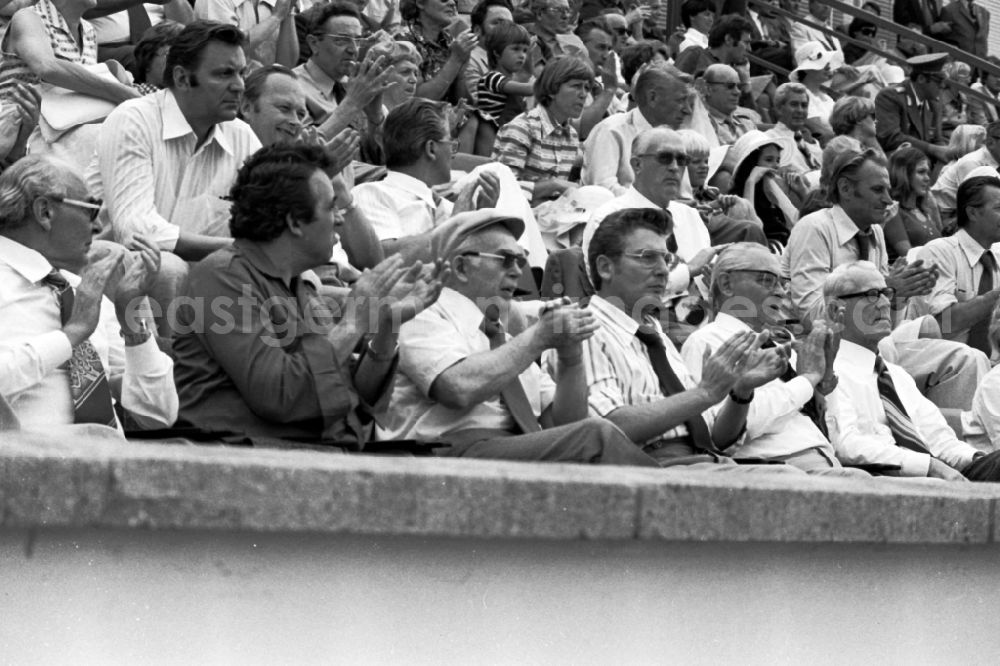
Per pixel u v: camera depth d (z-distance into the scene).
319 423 16.58
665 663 13.92
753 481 14.57
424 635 12.16
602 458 17.58
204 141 21.17
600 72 38.81
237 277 16.50
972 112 51.38
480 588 12.54
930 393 28.81
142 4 28.94
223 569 11.05
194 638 10.90
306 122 24.61
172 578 10.81
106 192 20.70
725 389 19.89
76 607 10.41
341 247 21.83
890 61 52.53
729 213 31.48
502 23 35.03
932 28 53.25
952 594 16.89
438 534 11.89
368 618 11.83
